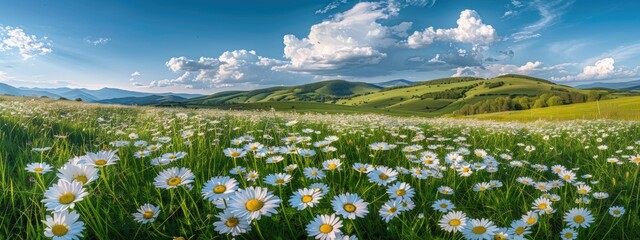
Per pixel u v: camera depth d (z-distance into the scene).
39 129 7.10
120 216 3.01
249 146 4.35
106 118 11.80
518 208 3.78
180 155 3.70
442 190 3.70
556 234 3.14
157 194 3.58
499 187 4.41
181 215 3.30
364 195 3.46
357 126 9.18
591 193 4.10
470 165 4.39
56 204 2.05
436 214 3.32
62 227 1.99
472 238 2.54
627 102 55.84
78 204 2.78
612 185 4.58
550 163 6.22
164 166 4.18
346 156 5.40
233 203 2.22
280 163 4.69
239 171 3.71
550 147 7.33
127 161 4.50
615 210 3.25
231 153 3.95
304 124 10.60
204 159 4.71
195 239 2.93
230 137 7.33
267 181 3.10
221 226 2.38
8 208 3.21
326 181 3.97
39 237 2.52
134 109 18.02
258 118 11.55
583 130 11.64
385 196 3.66
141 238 2.93
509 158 5.43
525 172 5.12
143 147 4.75
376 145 4.88
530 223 2.90
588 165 5.84
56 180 3.69
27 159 4.50
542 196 3.58
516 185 4.41
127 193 3.61
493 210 3.68
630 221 3.45
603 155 6.56
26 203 3.17
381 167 3.13
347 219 3.07
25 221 3.08
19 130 6.59
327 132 8.63
